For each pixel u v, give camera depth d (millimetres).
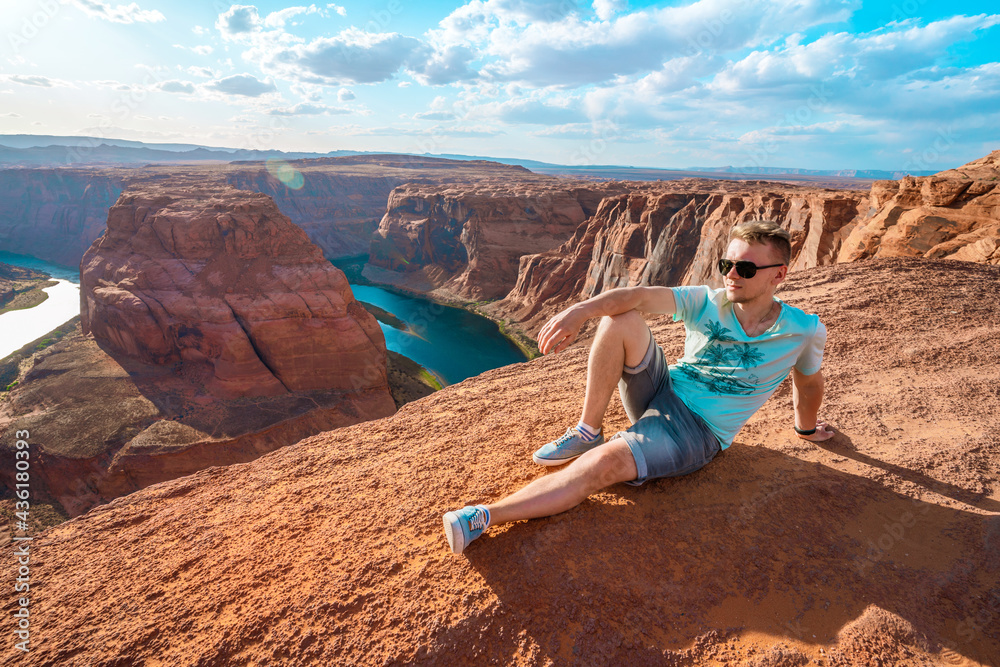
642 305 2283
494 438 2967
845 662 1486
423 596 1794
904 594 1732
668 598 1742
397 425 3363
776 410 3268
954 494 2283
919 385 3438
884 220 16188
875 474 2445
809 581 1807
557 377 4184
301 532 2234
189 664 1604
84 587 2020
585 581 1809
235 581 1964
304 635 1672
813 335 2248
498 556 1953
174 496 2766
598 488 2102
